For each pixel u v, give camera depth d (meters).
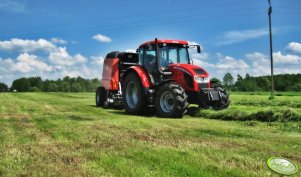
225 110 10.92
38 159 5.27
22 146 6.21
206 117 11.11
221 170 4.64
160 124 9.24
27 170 4.68
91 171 4.62
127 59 15.77
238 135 7.41
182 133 7.66
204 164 4.93
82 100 22.52
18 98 25.52
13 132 7.80
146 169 4.68
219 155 5.44
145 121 9.82
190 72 11.68
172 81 11.71
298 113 9.65
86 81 81.56
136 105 12.64
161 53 12.33
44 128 8.40
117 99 15.00
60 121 9.80
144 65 12.70
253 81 66.94
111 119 10.47
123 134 7.50
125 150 5.82
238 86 65.69
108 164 4.93
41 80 93.06
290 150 5.87
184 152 5.64
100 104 16.36
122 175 4.44
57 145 6.30
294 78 65.88
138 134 7.51
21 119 10.44
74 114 12.23
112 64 15.69
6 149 5.94
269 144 6.37
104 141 6.68
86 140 6.78
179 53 12.68
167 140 6.79
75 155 5.50
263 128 8.48
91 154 5.55
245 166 4.86
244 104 15.24
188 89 11.69
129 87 13.24
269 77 67.75
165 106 11.73
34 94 34.91
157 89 11.85
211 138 7.01
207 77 11.88
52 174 4.49
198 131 7.98
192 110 11.94
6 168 4.77
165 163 4.96
